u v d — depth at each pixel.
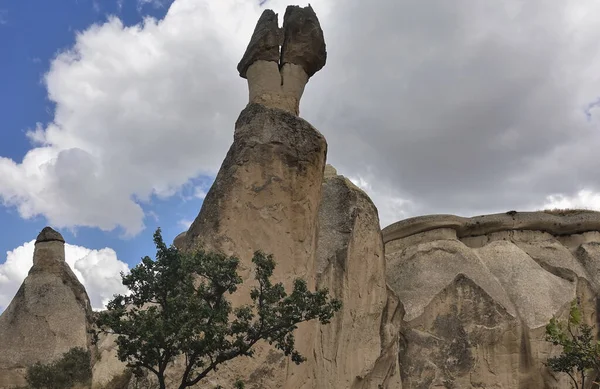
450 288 21.08
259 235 14.08
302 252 14.52
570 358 17.59
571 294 21.50
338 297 16.31
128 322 9.91
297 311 10.18
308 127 15.27
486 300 20.62
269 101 16.09
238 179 14.29
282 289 10.30
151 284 10.29
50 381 23.44
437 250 22.89
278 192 14.50
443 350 20.00
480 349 20.00
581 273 22.52
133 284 10.29
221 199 14.09
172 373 12.07
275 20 17.00
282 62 16.75
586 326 18.17
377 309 17.45
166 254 10.38
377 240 18.05
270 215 14.30
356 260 17.12
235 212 14.01
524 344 20.14
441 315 20.70
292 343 10.68
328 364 15.59
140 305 10.48
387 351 17.84
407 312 20.70
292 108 16.34
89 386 23.88
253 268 13.70
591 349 16.62
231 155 14.85
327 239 17.16
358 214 17.64
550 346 20.12
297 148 14.91
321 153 15.24
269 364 12.91
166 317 9.91
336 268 16.62
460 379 19.58
